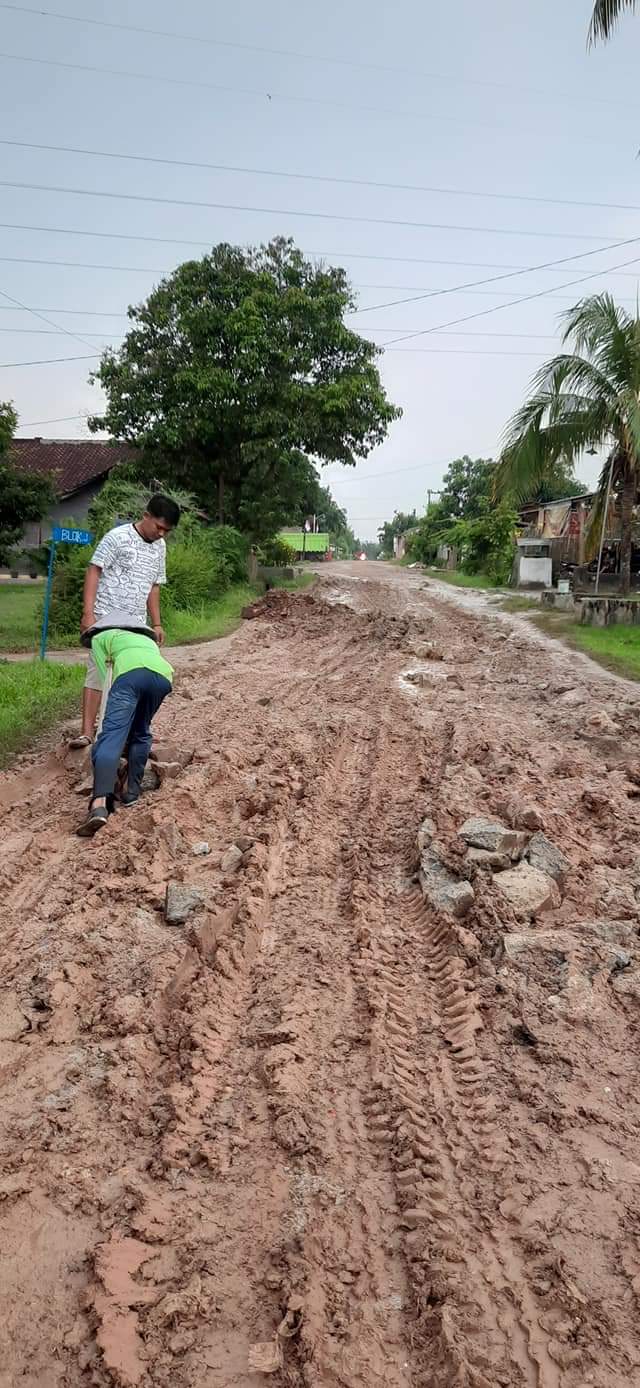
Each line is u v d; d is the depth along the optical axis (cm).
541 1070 324
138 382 2528
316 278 2591
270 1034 338
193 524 2281
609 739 790
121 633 554
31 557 2531
